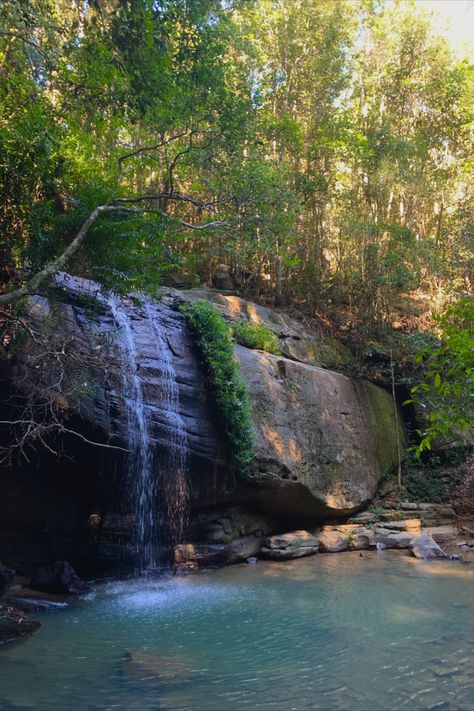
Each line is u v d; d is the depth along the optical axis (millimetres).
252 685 5773
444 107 21969
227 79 13297
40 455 10500
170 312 13336
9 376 9664
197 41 10312
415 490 17188
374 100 22781
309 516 14406
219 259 19562
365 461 16234
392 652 6762
